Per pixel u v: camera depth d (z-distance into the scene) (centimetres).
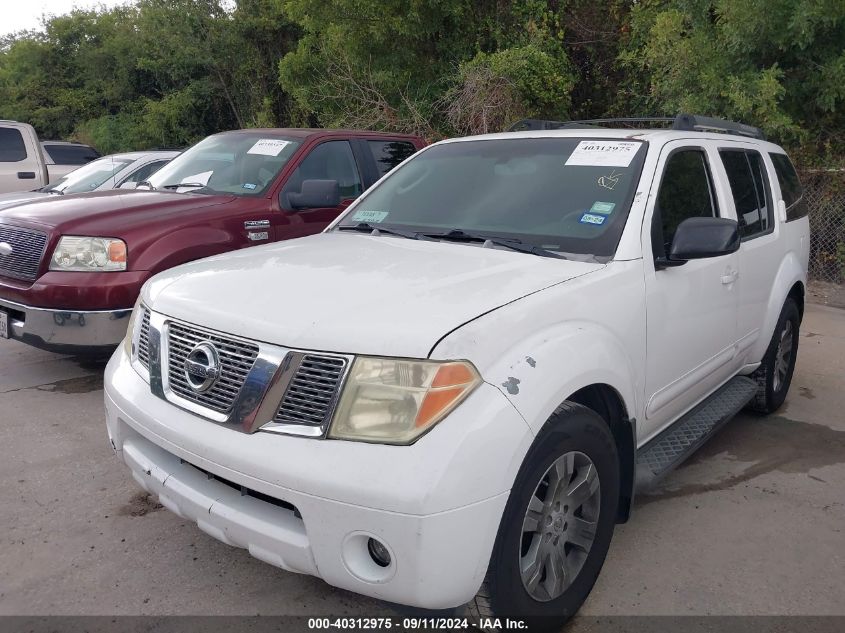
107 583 304
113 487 386
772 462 437
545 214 340
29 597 294
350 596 298
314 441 227
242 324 250
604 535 286
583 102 1411
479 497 218
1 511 359
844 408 530
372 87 1288
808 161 955
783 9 852
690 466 430
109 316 492
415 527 210
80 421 473
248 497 247
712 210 394
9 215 540
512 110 1185
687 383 360
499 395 230
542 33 1248
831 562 329
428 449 216
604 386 284
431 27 1263
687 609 292
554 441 247
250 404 239
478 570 223
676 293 334
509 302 255
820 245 966
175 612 286
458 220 360
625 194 332
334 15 1288
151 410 269
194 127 2155
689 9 962
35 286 492
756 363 463
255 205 574
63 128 2531
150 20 2033
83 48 2567
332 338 234
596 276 291
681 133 388
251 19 1925
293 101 1878
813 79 902
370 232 375
